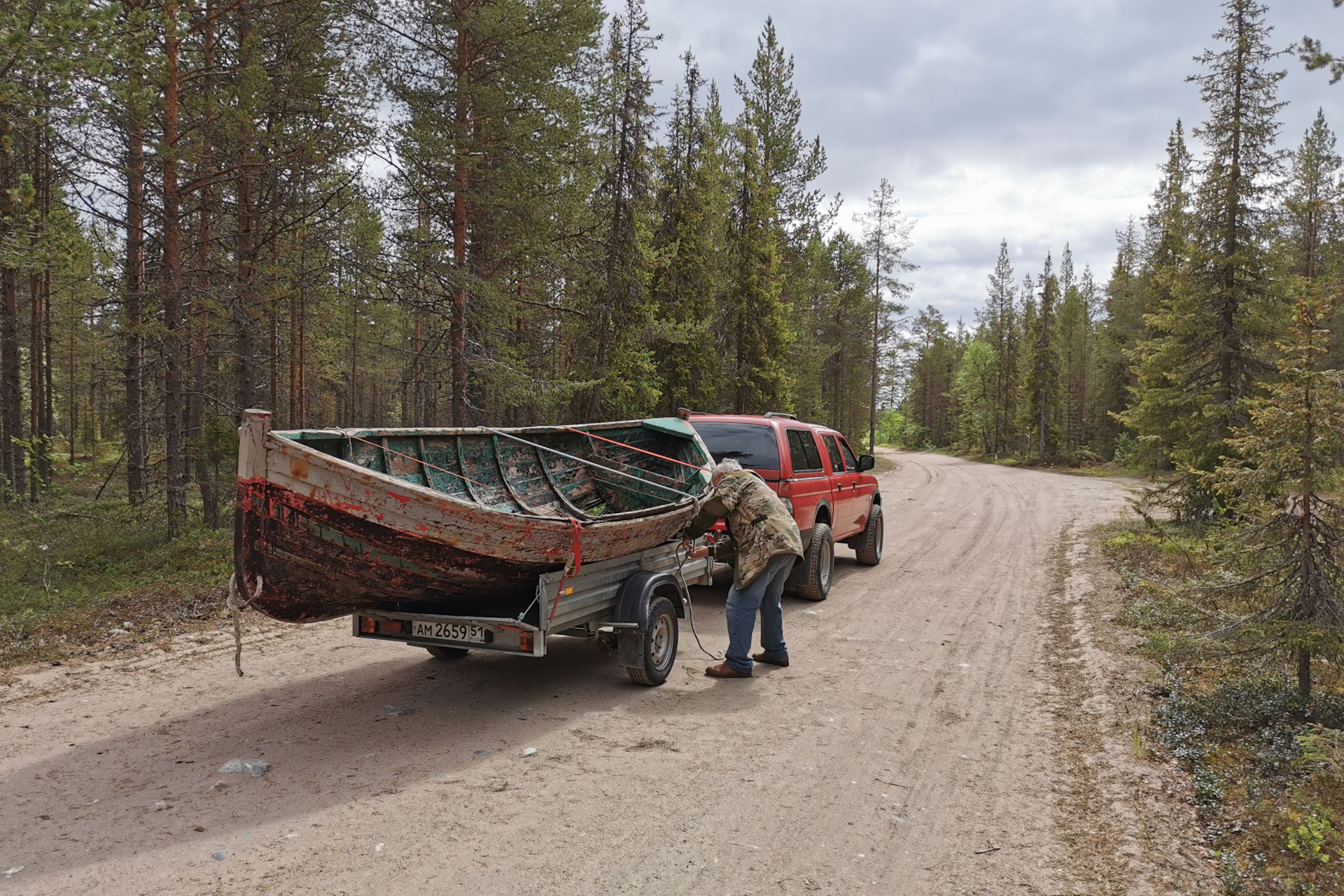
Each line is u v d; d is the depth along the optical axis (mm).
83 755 4883
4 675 6453
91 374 28062
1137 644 7332
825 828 4055
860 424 61438
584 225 19031
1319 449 5387
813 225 35375
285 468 4578
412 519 4801
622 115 19562
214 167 13242
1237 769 4742
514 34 14219
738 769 4777
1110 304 54625
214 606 8617
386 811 4168
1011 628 8336
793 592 9898
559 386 16109
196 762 4801
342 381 35719
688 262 24094
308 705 5867
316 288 14773
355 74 14469
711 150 26172
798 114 33406
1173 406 19312
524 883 3490
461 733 5336
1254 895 3473
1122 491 26906
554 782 4562
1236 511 6051
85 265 13500
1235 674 6242
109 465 28672
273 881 3475
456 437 6867
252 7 12742
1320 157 37812
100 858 3656
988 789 4543
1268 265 18266
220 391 16750
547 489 7938
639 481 8109
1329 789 4371
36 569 10031
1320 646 5262
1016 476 36219
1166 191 33594
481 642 5590
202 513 14016
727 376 27078
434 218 16594
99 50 9047
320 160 13602
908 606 9367
